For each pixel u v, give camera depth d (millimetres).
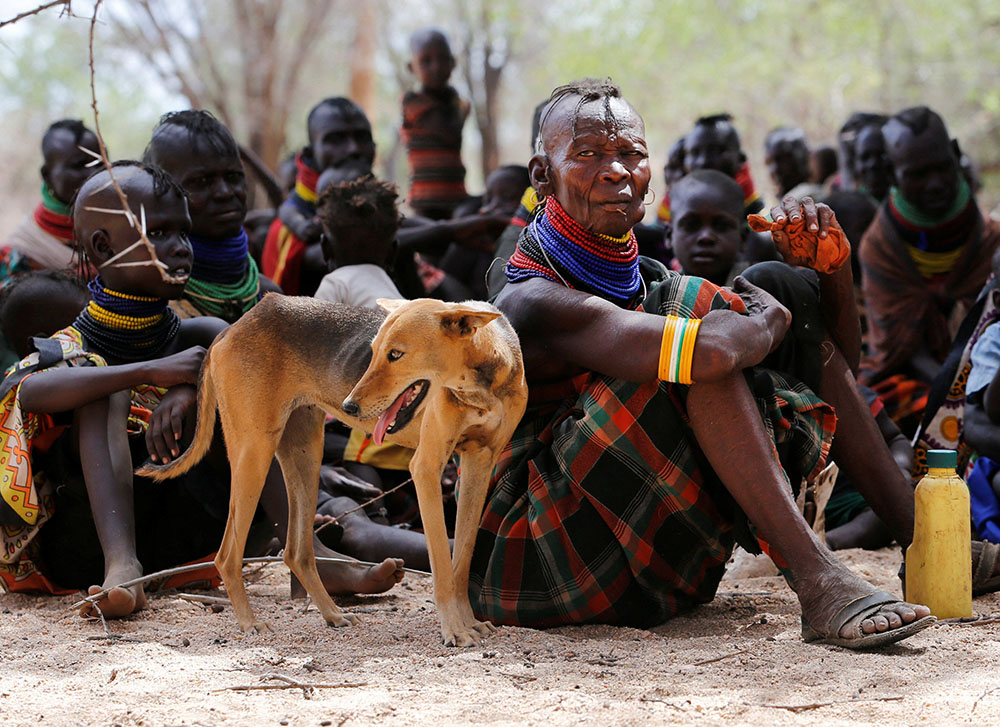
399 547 7633
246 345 6059
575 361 6016
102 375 6742
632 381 5820
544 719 4625
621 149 6105
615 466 6004
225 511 7348
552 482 6191
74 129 10945
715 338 5578
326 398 6047
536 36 36406
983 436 7699
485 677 5203
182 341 7512
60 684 5227
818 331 6512
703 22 33469
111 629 6395
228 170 8484
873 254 11172
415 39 14578
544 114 6359
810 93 32531
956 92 30938
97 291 7238
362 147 12375
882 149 13602
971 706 4680
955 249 10938
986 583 6828
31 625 6453
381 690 5047
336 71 34094
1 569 7363
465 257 13070
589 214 6121
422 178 14727
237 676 5289
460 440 5848
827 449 6223
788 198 6484
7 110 43312
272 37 28266
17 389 6957
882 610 5453
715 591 6660
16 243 10961
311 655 5684
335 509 7773
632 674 5254
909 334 10969
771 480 5727
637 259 6477
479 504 6004
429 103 14578
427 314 5375
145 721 4672
